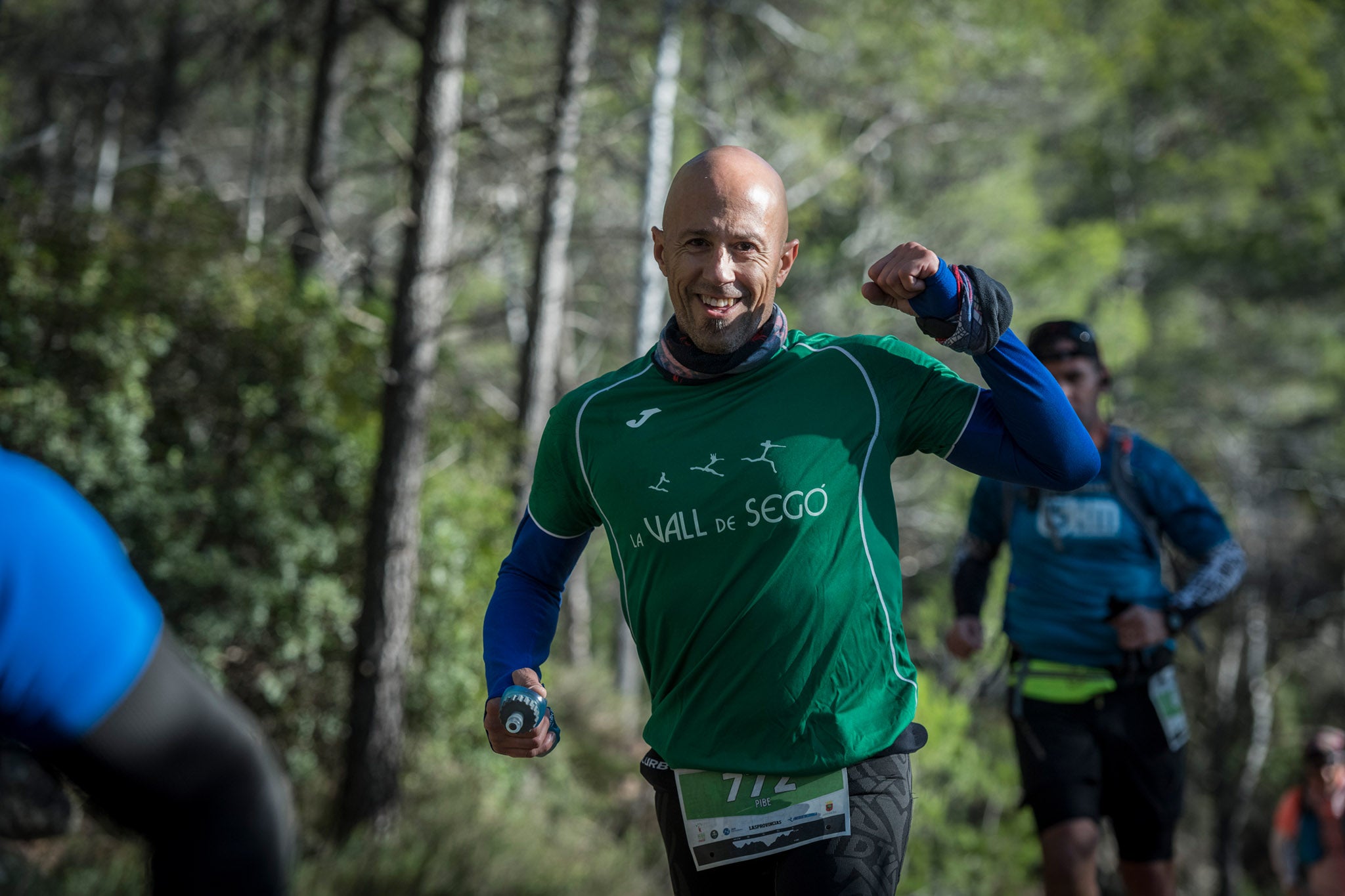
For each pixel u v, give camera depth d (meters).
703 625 6.00
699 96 49.28
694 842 6.13
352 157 46.97
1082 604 10.89
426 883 20.75
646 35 40.44
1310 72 66.56
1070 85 55.22
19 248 22.95
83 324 23.38
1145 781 10.86
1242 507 62.53
